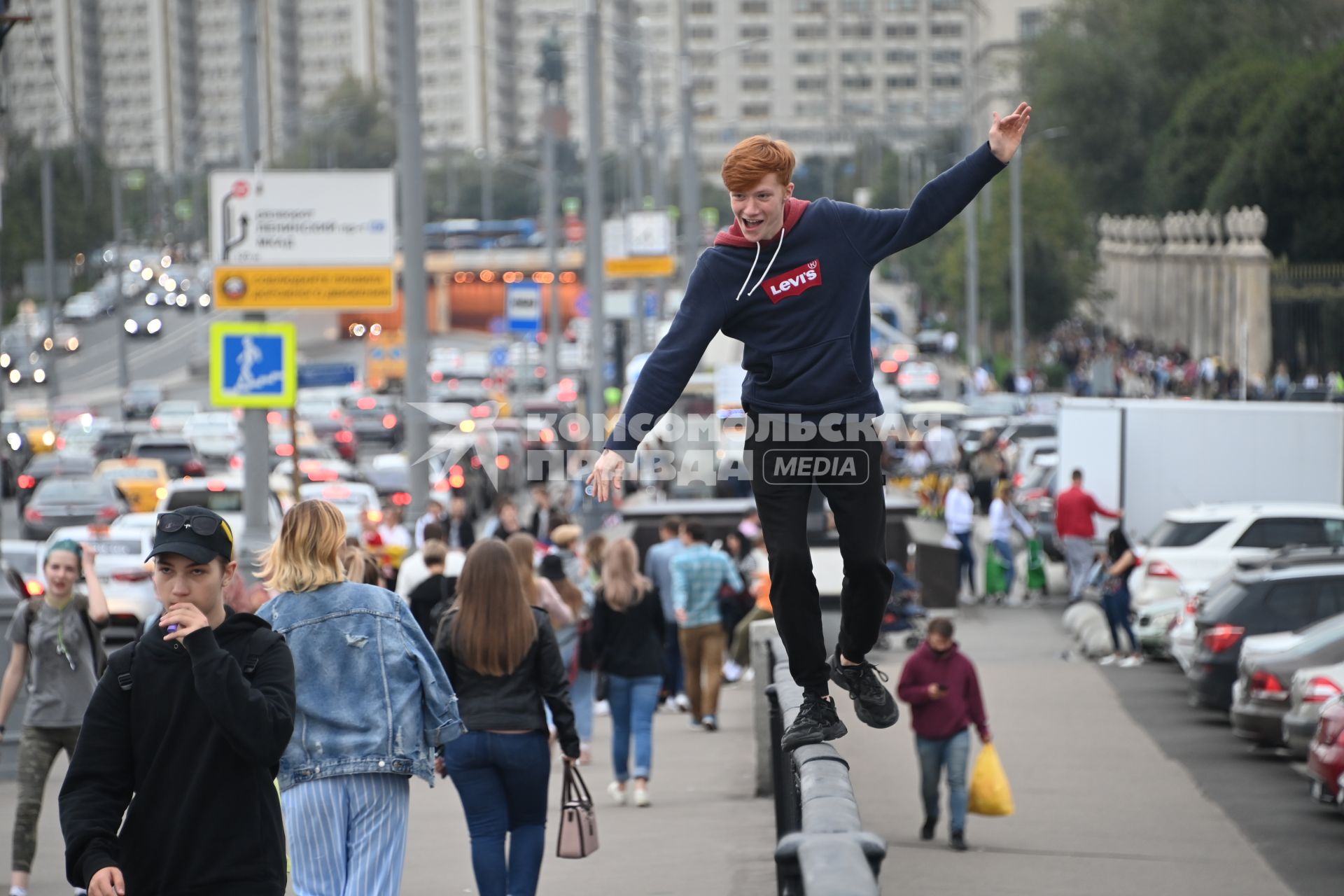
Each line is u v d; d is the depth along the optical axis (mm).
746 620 62281
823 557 55156
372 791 19484
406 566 52625
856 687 16719
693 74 140875
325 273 63344
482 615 25500
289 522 19969
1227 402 96812
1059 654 75688
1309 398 146000
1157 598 75062
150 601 73125
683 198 140000
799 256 14961
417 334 73750
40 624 30250
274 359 61562
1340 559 58875
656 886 31062
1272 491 94062
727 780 43656
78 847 15547
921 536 89062
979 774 40094
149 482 132250
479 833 25562
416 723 19875
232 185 62781
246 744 15625
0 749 43562
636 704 40406
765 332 15164
